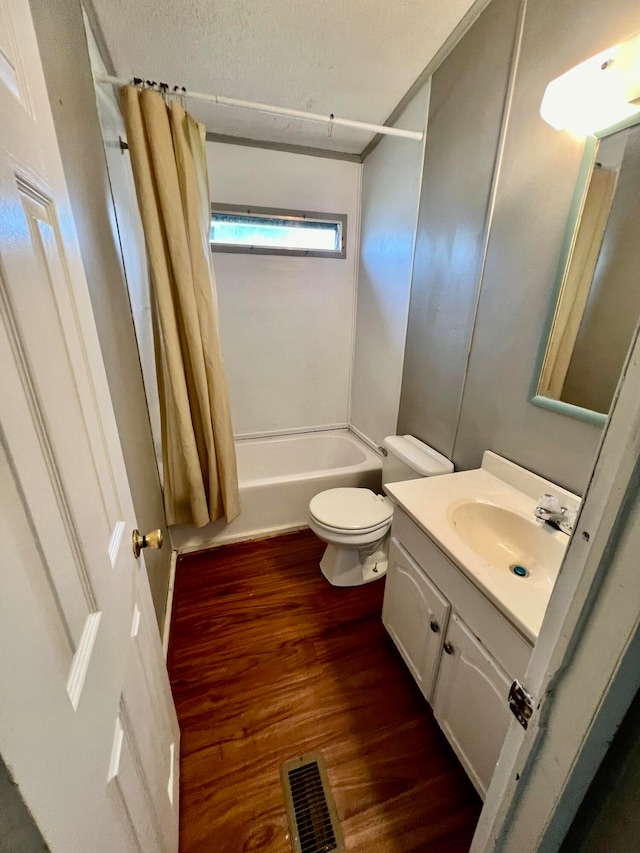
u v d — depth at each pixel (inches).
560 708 15.4
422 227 66.9
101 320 41.0
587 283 38.7
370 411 97.7
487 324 52.9
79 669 16.7
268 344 98.9
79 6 42.7
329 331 103.1
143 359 66.7
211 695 50.3
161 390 65.1
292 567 75.4
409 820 38.6
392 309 81.3
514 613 29.8
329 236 95.4
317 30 51.7
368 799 40.1
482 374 54.8
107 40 52.6
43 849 12.1
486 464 54.3
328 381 108.0
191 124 57.2
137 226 69.1
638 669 12.7
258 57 57.2
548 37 39.8
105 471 25.1
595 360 38.8
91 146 43.5
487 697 34.7
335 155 88.1
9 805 11.0
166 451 68.7
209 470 71.6
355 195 93.0
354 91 66.3
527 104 43.2
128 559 28.1
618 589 12.7
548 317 42.9
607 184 35.9
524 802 18.0
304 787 40.9
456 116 55.7
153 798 27.6
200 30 51.3
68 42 37.8
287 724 47.0
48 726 12.8
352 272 99.3
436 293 64.3
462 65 53.2
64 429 18.3
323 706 49.3
